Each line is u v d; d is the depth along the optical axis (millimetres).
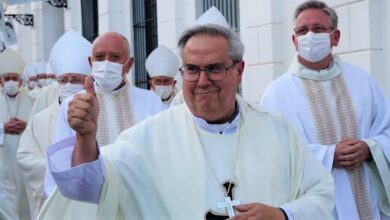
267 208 2346
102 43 4098
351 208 3723
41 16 15852
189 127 2541
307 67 3977
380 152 3738
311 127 3832
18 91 7242
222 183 2463
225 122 2574
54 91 7012
